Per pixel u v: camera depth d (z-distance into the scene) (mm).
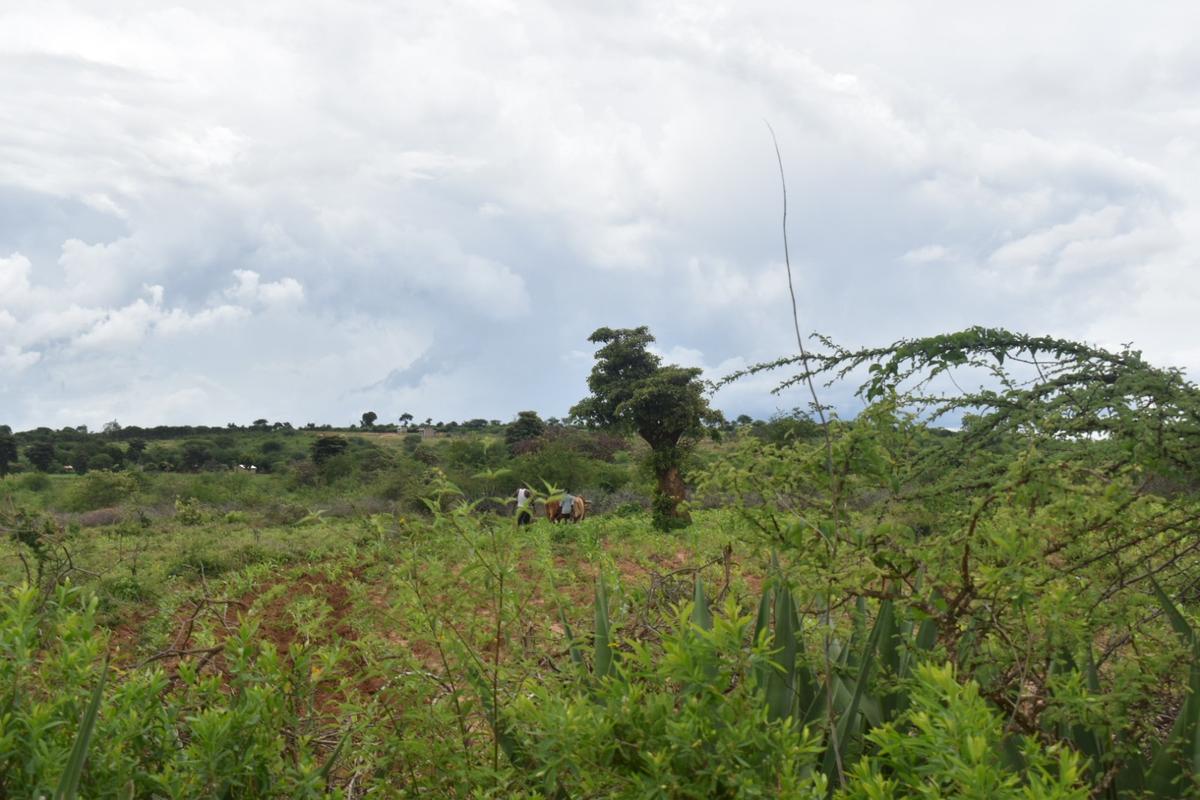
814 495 2652
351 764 3119
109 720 2400
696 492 2695
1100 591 2494
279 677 2832
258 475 60469
